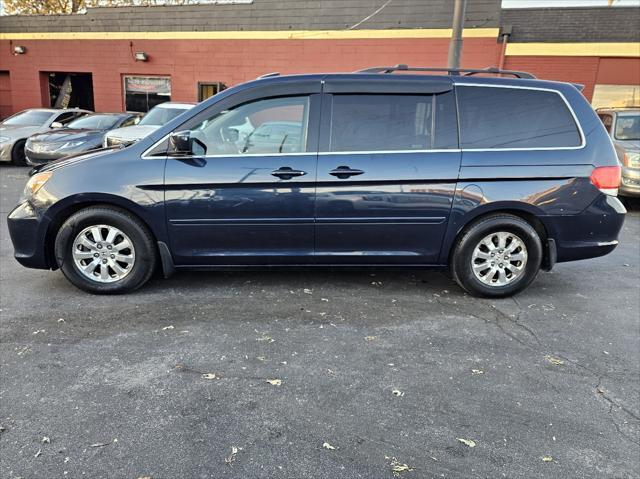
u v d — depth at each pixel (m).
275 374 2.88
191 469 2.13
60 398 2.61
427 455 2.24
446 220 3.86
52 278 4.39
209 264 3.99
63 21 15.98
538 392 2.75
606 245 3.99
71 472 2.10
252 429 2.39
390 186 3.78
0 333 3.32
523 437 2.38
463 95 3.85
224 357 3.06
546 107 3.89
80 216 3.83
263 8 14.05
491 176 3.80
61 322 3.50
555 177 3.82
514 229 3.93
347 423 2.45
